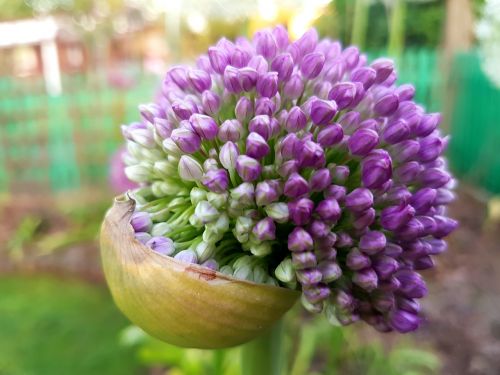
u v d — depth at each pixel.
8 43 0.92
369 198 0.08
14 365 0.32
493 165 0.54
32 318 0.39
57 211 0.58
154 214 0.09
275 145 0.09
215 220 0.09
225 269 0.09
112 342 0.34
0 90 0.62
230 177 0.09
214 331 0.09
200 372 0.21
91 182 0.65
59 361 0.33
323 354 0.25
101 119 0.64
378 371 0.23
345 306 0.09
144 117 0.10
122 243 0.09
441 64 0.57
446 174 0.09
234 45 0.10
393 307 0.09
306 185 0.08
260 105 0.09
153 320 0.09
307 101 0.09
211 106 0.09
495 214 0.45
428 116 0.09
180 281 0.08
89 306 0.40
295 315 0.24
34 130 0.63
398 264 0.09
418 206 0.09
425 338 0.27
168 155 0.09
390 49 0.21
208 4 0.49
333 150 0.09
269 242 0.09
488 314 0.29
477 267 0.36
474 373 0.25
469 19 0.53
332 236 0.08
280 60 0.09
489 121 0.54
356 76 0.09
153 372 0.30
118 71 0.65
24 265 0.47
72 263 0.47
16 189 0.64
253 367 0.11
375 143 0.08
